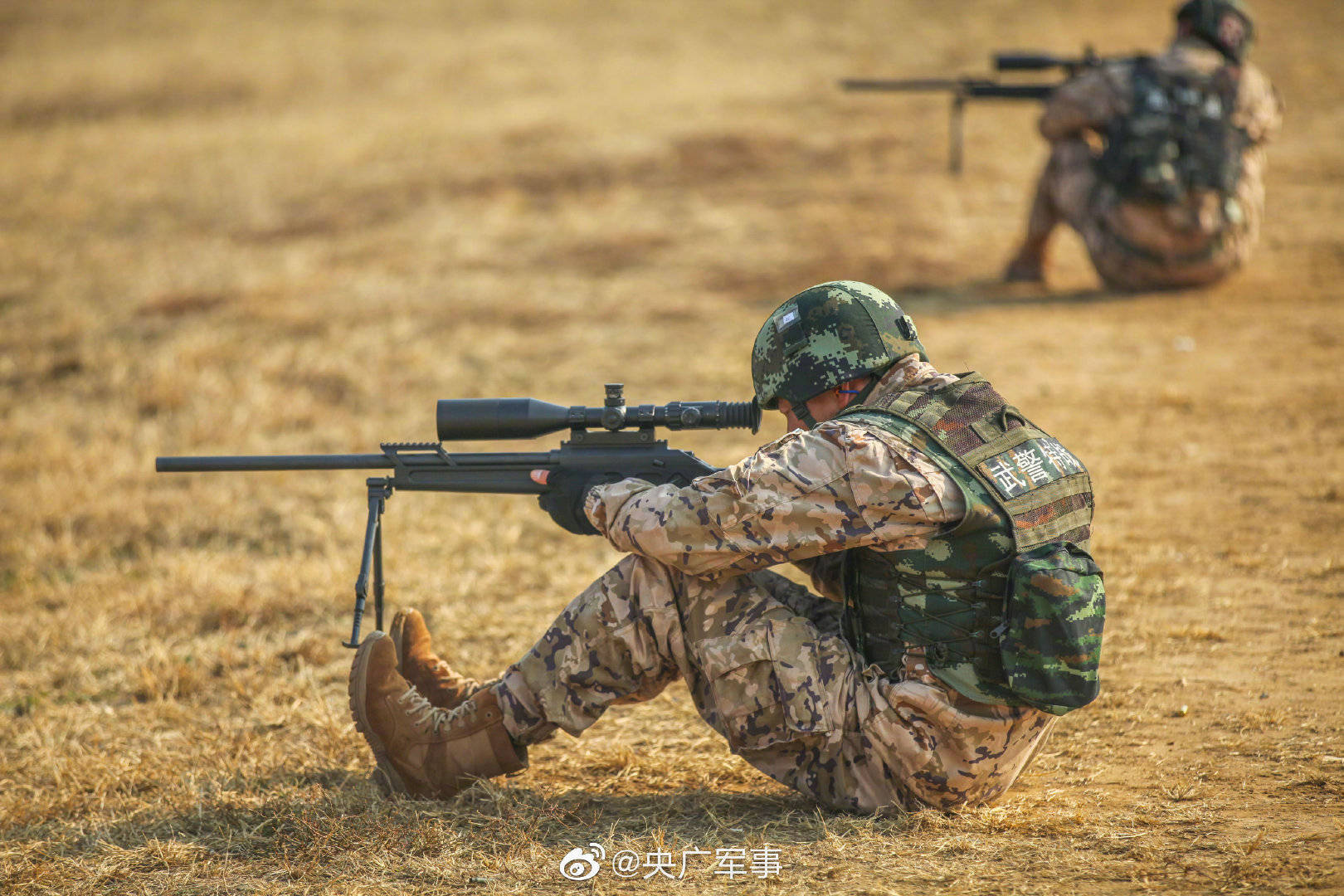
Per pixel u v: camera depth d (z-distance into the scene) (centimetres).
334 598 2011
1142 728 1396
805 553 1091
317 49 8994
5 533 2464
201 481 2702
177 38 9650
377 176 5747
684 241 4678
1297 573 1877
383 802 1263
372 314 3966
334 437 2953
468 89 7606
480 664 1727
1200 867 1030
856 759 1142
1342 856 1032
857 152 5756
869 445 1074
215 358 3547
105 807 1352
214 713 1641
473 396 3228
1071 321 3556
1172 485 2317
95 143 6906
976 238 4594
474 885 1088
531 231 4878
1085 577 1060
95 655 1880
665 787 1323
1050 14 8319
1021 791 1243
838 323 1146
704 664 1149
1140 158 3612
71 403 3300
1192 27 3669
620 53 8275
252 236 5031
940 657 1094
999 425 1112
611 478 1235
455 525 2339
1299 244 4244
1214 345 3262
